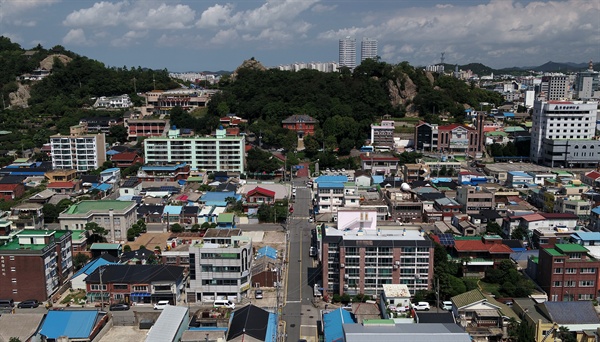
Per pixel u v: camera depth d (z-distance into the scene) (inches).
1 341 3622.0
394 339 3213.6
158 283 4534.9
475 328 3735.2
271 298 4653.1
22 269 4547.2
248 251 4699.8
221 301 4485.7
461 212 6589.6
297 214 7150.6
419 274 4515.3
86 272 4867.1
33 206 6466.5
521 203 6796.3
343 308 4138.8
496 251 5027.1
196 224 6446.9
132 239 6072.8
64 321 3782.0
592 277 4426.7
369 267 4517.7
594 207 6254.9
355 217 5073.8
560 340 3656.5
